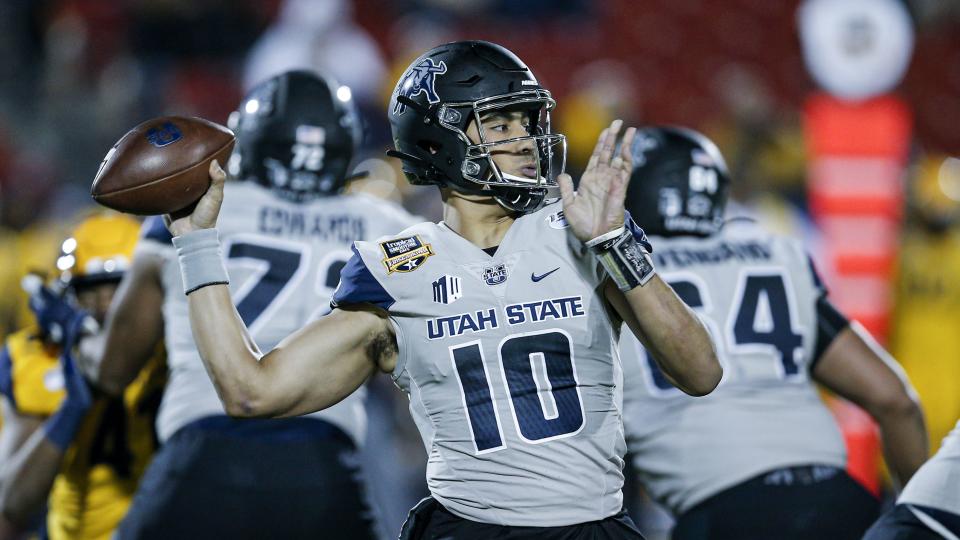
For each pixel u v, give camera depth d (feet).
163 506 43.73
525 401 31.91
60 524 50.31
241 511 43.52
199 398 44.86
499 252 32.94
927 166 92.63
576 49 128.06
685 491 43.75
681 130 49.42
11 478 47.78
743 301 45.47
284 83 48.93
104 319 52.19
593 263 32.53
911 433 45.68
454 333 32.19
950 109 125.90
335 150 48.75
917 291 85.25
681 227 47.39
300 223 47.93
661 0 128.67
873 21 74.69
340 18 121.49
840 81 75.25
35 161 122.52
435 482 33.04
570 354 32.12
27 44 139.44
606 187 31.19
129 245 52.65
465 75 33.40
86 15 132.57
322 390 33.01
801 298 45.96
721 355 44.55
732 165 103.60
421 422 33.35
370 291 32.81
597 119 109.40
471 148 32.99
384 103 120.16
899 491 46.80
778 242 47.39
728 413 43.83
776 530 42.01
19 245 92.68
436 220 87.61
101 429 49.75
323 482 44.47
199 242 32.91
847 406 66.33
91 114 126.72
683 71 127.65
